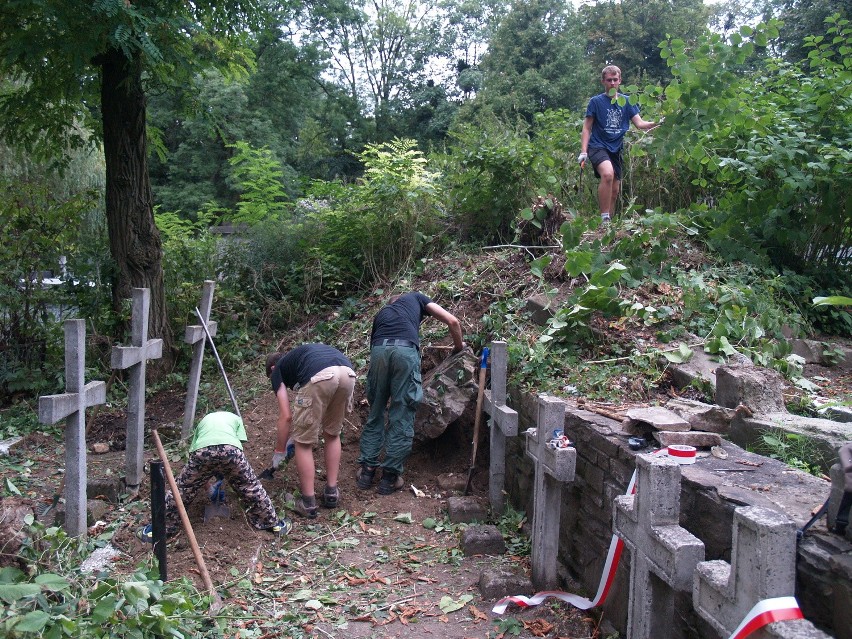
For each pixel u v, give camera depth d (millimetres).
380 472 6027
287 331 9023
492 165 8219
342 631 3869
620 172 7602
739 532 2209
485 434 6160
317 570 4578
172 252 9336
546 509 4164
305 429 5223
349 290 9305
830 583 2348
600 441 4129
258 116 26453
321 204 10031
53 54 7328
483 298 7102
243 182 10828
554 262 6953
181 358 8453
